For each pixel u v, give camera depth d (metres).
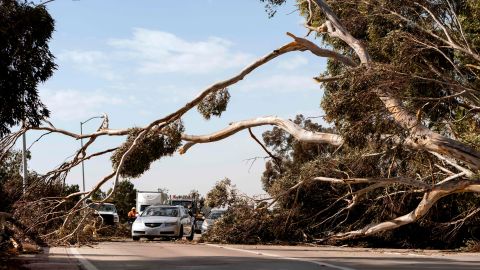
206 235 26.78
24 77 12.43
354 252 20.52
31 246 18.75
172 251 19.48
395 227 24.39
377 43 24.69
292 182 26.47
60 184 27.58
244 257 16.92
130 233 31.66
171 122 26.47
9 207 25.95
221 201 26.78
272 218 26.36
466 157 20.84
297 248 22.95
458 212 25.92
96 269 12.64
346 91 20.98
